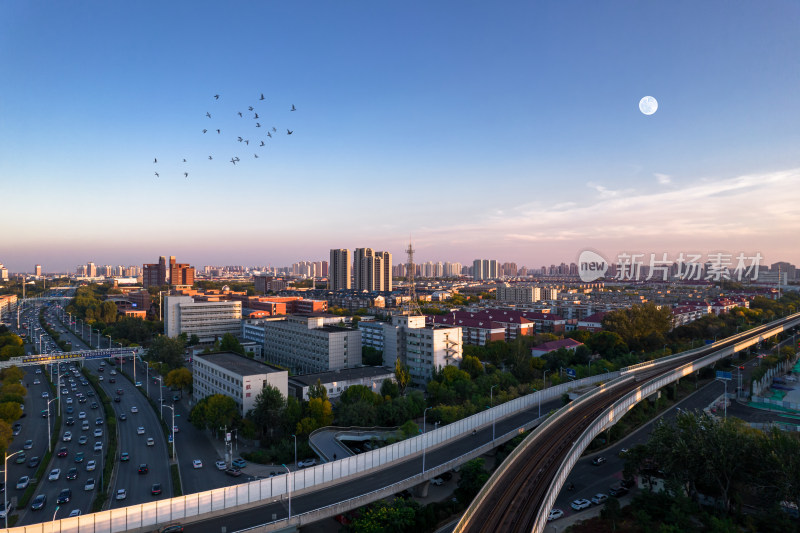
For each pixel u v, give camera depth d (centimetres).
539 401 14538
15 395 14988
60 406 16300
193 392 17075
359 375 17450
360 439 12250
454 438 11256
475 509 7550
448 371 17112
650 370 19175
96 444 12812
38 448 12688
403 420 13712
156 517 7025
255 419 13075
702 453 9331
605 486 10888
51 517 9031
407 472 9262
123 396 17675
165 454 12262
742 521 9144
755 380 18112
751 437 9544
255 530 7138
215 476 10925
